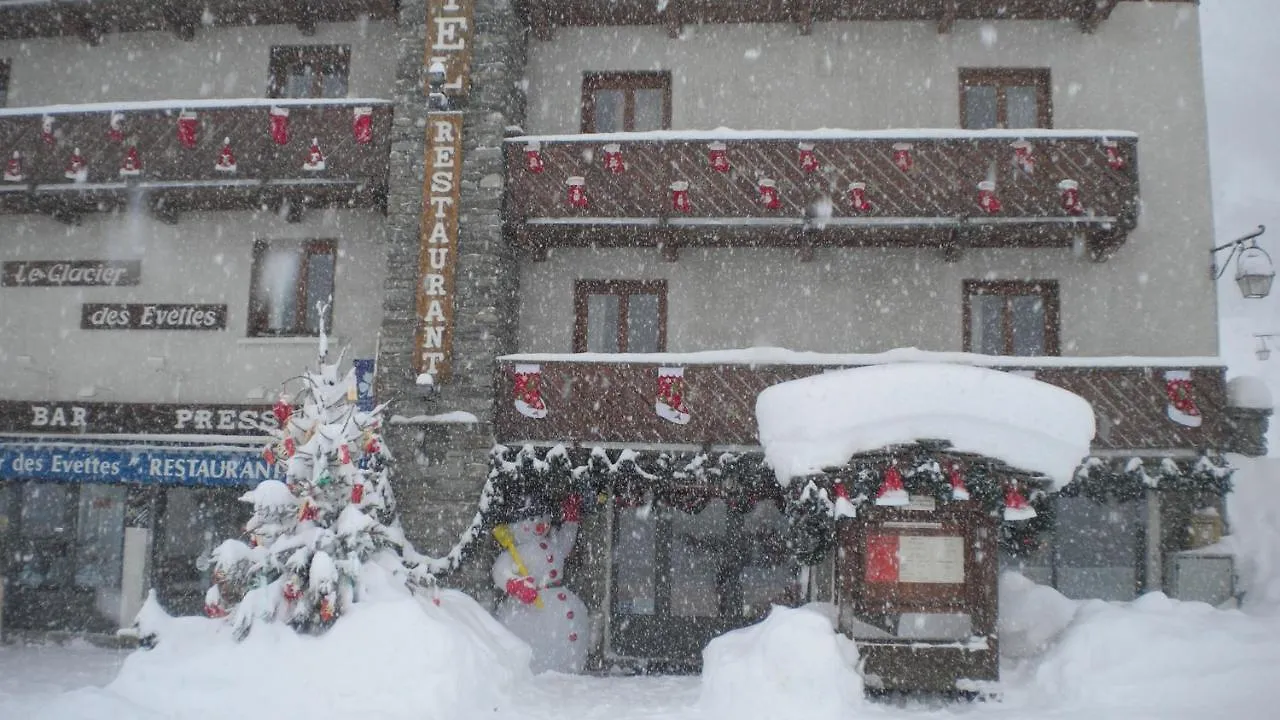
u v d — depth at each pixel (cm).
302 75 1644
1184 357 1370
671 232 1445
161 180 1489
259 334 1585
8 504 1616
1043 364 1359
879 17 1541
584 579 1445
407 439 1389
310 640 980
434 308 1405
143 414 1530
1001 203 1388
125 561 1559
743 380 1379
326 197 1515
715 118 1557
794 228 1419
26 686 1186
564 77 1580
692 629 1440
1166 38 1515
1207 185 1486
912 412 1013
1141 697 932
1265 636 966
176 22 1628
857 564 1062
